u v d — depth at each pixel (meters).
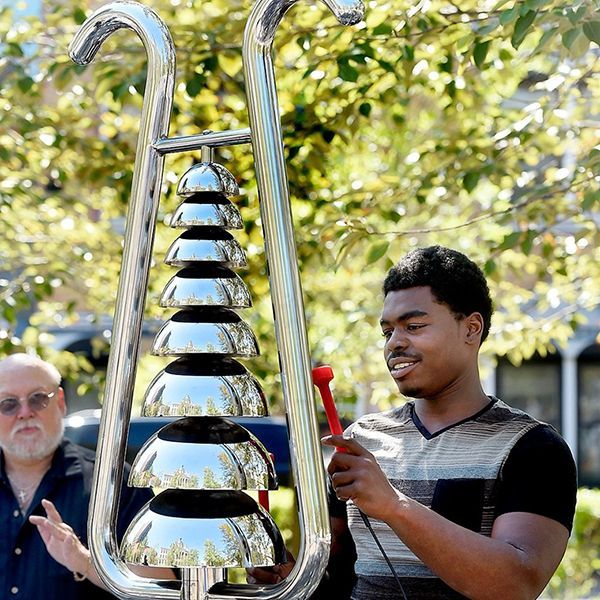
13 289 6.91
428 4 4.64
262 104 2.17
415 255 2.83
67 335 13.33
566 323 6.58
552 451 2.67
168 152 2.26
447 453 2.76
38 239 7.08
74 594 3.90
